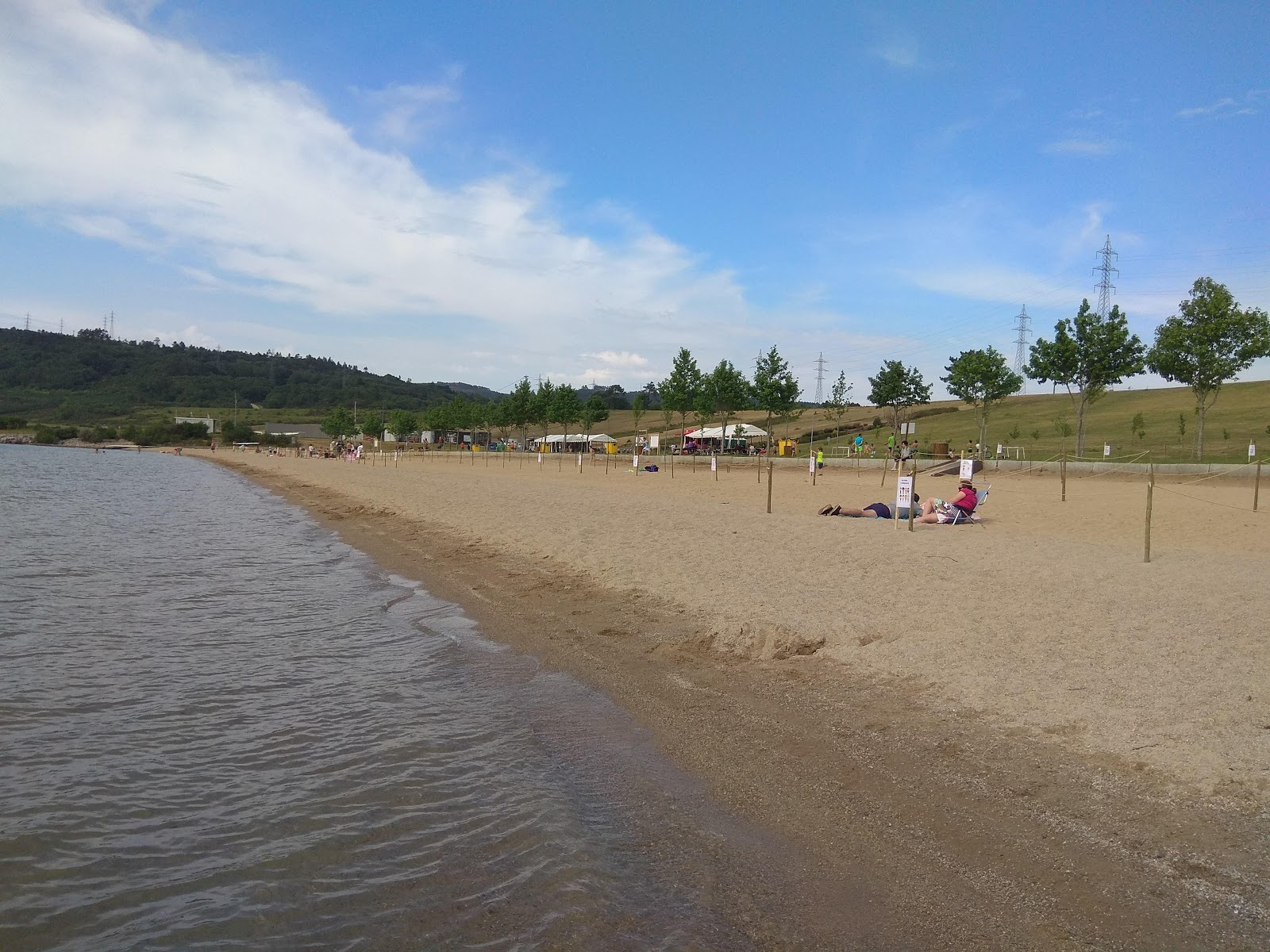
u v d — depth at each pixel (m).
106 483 47.09
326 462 86.19
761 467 53.91
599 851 4.96
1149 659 7.52
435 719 7.49
